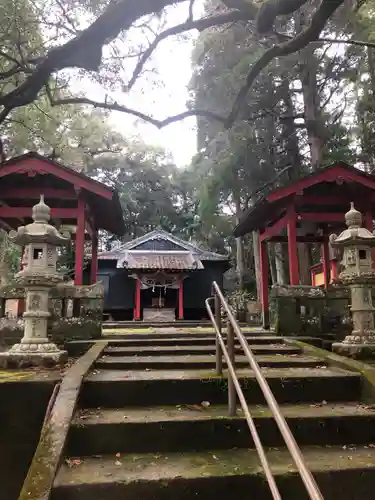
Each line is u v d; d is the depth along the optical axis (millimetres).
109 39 4918
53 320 6949
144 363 5234
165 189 34438
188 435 3547
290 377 4512
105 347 6293
